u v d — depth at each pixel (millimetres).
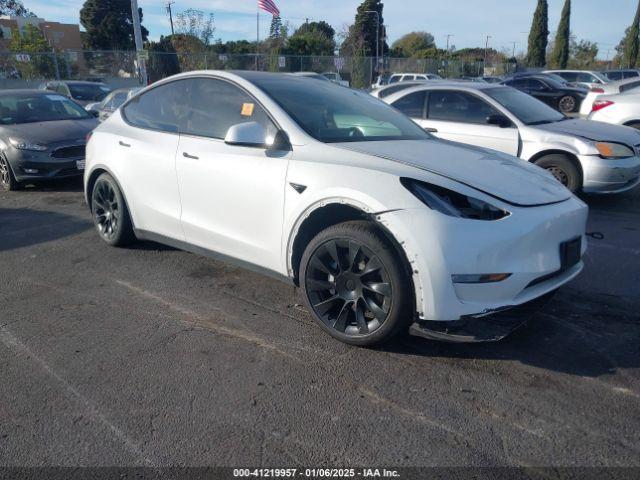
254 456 2467
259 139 3678
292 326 3701
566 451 2490
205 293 4266
